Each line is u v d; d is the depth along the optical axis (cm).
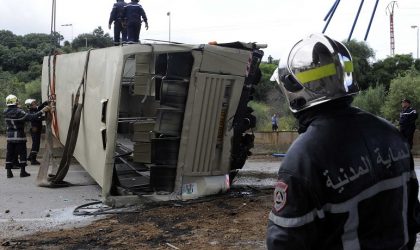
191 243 548
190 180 774
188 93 733
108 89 736
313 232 178
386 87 2959
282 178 182
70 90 1039
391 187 189
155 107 1111
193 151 759
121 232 606
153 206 736
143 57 820
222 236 572
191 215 678
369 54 3086
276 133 1534
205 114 752
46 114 999
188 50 718
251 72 780
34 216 718
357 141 187
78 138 959
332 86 192
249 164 1277
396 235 188
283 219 178
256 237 563
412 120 1278
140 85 826
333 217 180
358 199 181
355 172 182
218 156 789
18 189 934
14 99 1062
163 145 754
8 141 1063
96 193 891
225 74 748
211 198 773
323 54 195
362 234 183
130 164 962
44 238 593
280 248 176
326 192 179
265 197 792
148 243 555
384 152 191
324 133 186
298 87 198
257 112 2434
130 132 1212
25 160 1076
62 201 823
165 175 759
